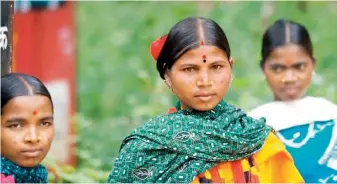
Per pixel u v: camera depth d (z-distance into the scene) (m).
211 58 4.86
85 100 13.07
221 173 4.91
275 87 6.46
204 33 4.88
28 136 4.52
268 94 9.91
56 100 10.41
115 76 13.26
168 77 5.03
